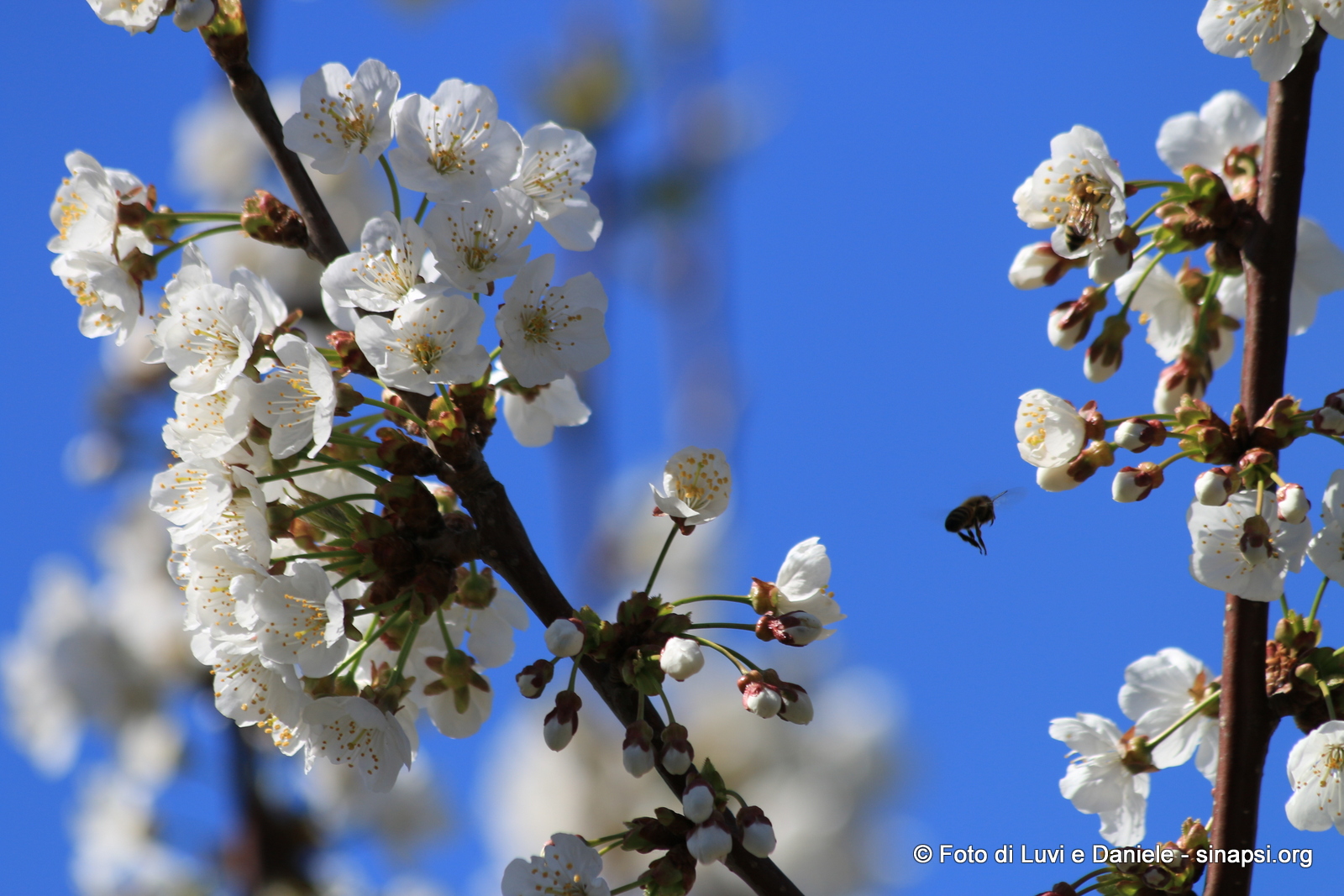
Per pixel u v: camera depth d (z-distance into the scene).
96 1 3.40
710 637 6.62
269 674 3.25
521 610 3.59
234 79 3.48
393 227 3.26
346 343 3.32
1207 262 3.96
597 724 6.65
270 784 6.73
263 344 3.27
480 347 3.17
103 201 3.57
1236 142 4.38
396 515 3.23
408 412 3.28
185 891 6.84
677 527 3.34
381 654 3.56
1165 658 4.24
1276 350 3.61
